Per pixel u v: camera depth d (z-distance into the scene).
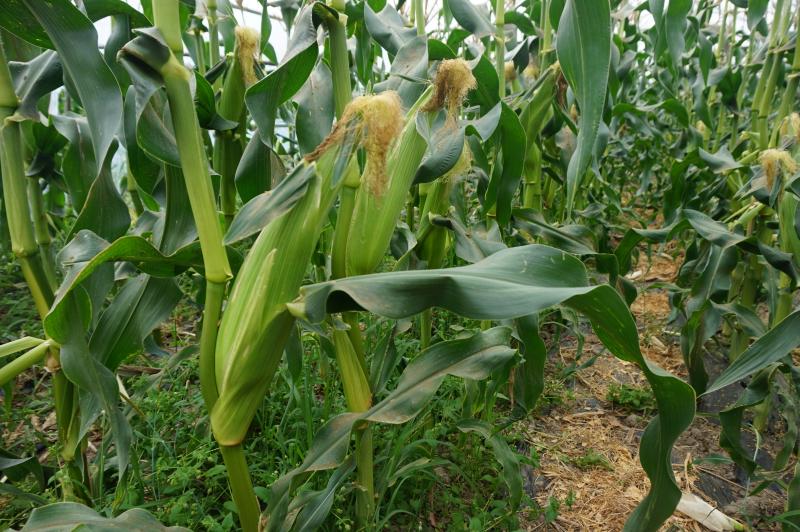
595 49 1.03
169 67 0.88
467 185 3.26
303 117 1.31
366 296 0.93
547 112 2.20
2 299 2.80
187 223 1.31
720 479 2.01
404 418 1.21
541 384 1.48
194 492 1.64
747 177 2.65
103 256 1.03
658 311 3.24
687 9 2.20
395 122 0.94
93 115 0.99
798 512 1.54
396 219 1.19
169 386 2.22
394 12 1.91
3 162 1.25
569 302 0.93
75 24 0.95
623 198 5.32
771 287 2.21
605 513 1.80
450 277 0.94
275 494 1.18
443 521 1.69
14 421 1.95
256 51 1.41
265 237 0.94
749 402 1.66
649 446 1.05
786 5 2.40
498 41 1.90
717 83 3.19
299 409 1.84
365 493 1.43
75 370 1.12
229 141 1.57
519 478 1.57
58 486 1.57
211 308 1.03
